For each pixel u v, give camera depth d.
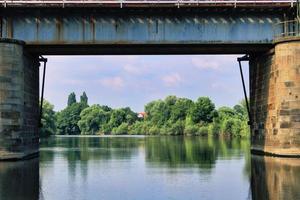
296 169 46.41
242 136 143.50
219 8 63.12
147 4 61.91
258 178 40.91
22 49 61.44
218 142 111.25
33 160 59.97
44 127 190.62
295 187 35.53
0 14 62.72
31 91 67.25
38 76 72.81
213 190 35.41
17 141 59.41
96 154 71.88
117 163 55.97
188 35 64.00
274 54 63.66
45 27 63.19
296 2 62.75
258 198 31.45
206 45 64.81
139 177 42.94
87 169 49.56
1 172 45.91
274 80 63.34
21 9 62.56
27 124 63.94
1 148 58.62
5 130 58.72
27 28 63.06
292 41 61.25
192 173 45.50
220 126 166.50
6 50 59.66
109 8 62.53
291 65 61.16
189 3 62.06
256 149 70.00
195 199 31.88
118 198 32.44
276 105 62.41
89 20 63.50
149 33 63.78
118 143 116.25
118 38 63.53
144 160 59.72
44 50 66.19
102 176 43.78
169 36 63.84
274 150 62.78
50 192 34.62
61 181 40.31
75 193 34.31
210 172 46.09
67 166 52.38
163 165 53.09
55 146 101.19
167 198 32.34
